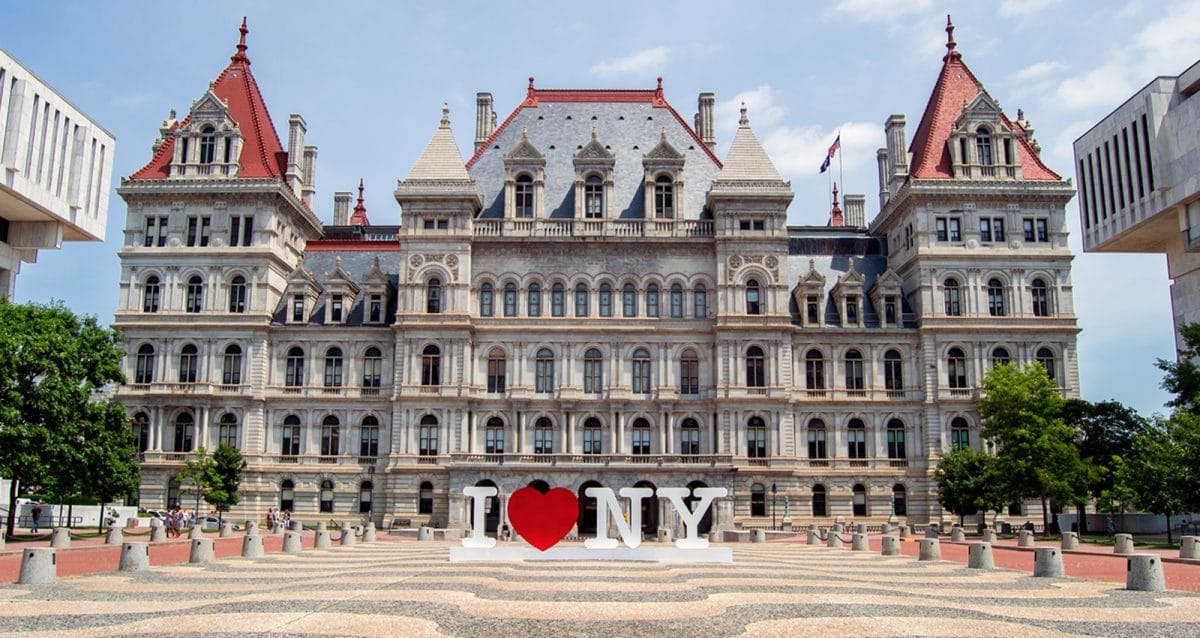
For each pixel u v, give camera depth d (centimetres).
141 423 9300
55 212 8506
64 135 8675
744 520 8950
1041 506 9081
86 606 2719
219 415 9331
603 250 9581
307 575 3703
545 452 9288
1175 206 8450
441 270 9388
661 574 3781
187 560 4638
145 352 9394
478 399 9250
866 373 9531
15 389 6259
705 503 4800
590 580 3494
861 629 2355
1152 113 8625
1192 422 6203
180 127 9800
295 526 8138
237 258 9512
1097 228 9662
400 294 9344
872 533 8706
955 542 6806
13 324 6475
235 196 9619
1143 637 2314
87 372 6769
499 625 2381
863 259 10394
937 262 9481
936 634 2297
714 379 9319
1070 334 9369
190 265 9519
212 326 9388
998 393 8056
